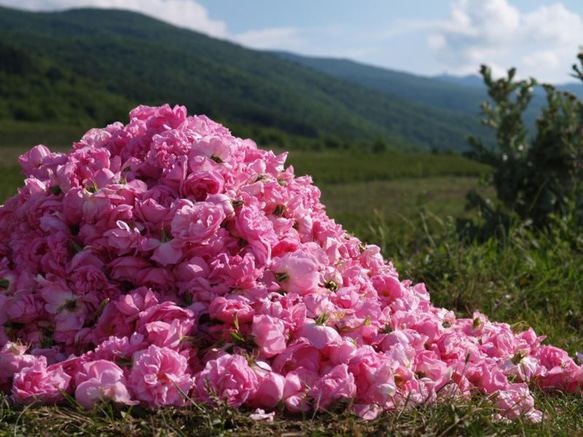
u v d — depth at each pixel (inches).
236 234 102.2
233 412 83.9
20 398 88.8
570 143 235.5
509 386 104.7
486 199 257.4
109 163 109.9
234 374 86.4
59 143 2203.5
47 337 101.5
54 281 100.3
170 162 107.0
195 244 98.7
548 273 187.2
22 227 111.0
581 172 240.1
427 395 96.0
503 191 252.1
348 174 1300.4
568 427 96.8
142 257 100.6
